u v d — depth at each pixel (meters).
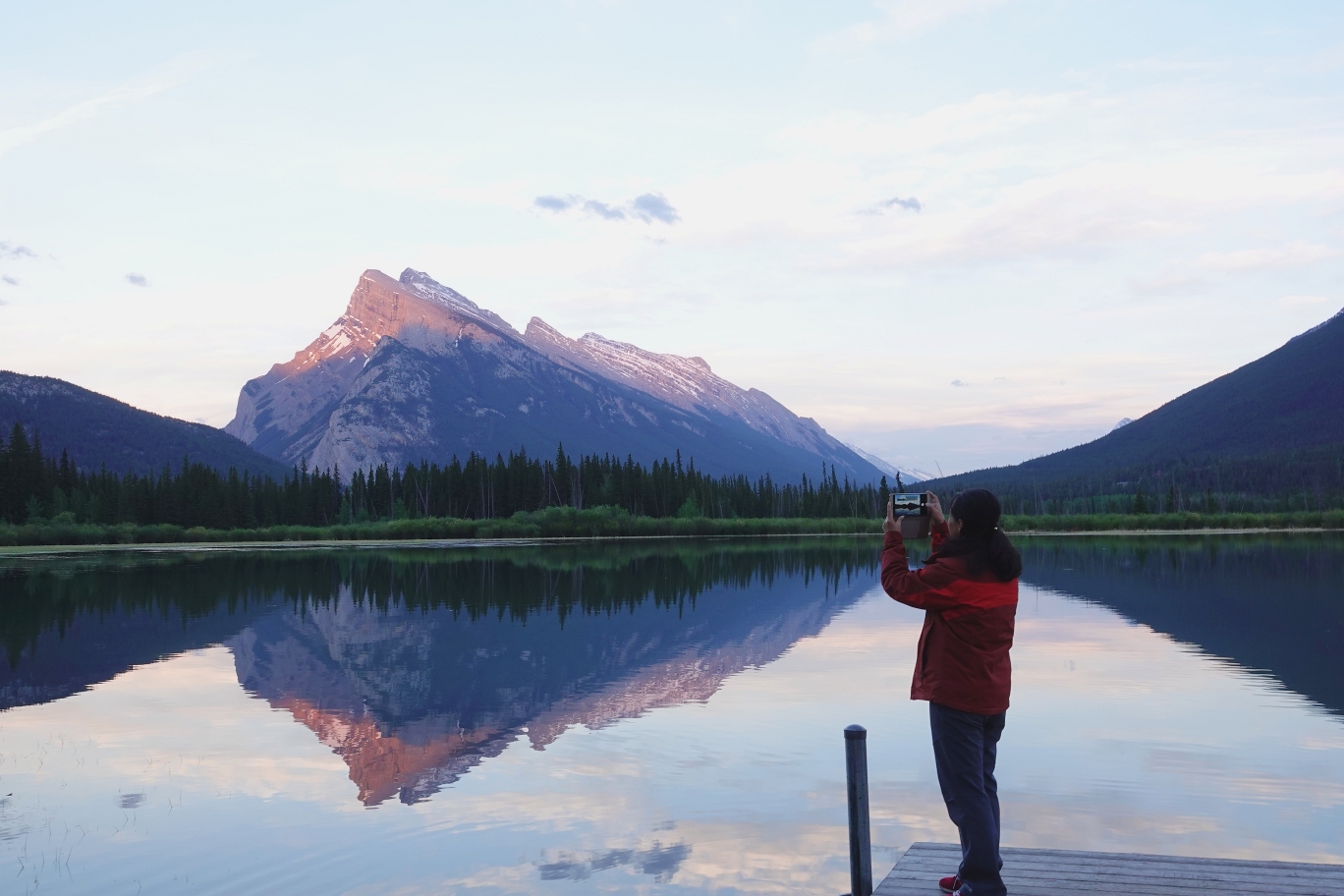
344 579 51.62
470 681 21.41
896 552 6.78
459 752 15.35
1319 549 72.62
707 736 16.06
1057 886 6.99
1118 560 60.84
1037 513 169.88
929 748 15.05
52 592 43.72
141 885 10.14
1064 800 12.47
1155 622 29.98
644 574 53.97
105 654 25.83
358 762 14.81
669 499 165.25
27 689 21.12
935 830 11.41
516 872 10.37
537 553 81.12
